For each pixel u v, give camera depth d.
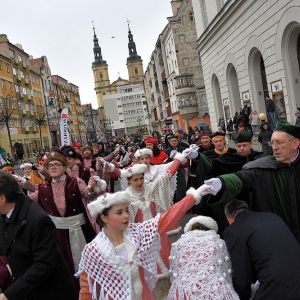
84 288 2.71
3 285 3.70
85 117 107.06
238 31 19.45
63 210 4.57
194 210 6.93
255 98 19.12
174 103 52.91
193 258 2.80
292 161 3.21
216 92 26.91
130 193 4.48
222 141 5.79
